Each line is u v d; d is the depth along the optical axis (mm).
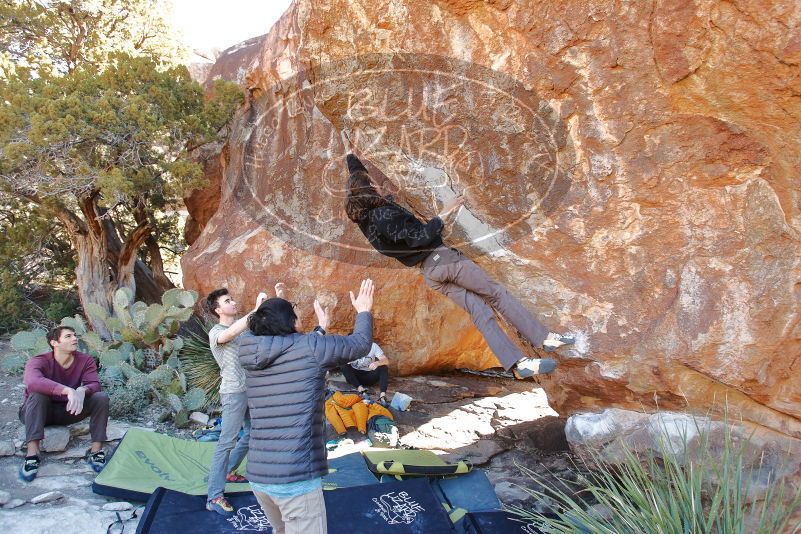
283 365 3281
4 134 7527
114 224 10148
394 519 4301
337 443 5910
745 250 3549
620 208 3816
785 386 3562
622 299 3949
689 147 3523
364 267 7422
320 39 4156
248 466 3281
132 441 5297
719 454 3893
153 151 8539
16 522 4117
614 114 3617
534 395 7609
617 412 4277
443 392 7547
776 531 3396
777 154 3309
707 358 3674
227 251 7793
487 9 3727
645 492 3670
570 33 3547
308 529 3238
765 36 2938
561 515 3756
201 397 6418
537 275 4207
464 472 5090
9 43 10789
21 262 9773
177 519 4191
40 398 4969
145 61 8461
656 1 3236
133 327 7133
